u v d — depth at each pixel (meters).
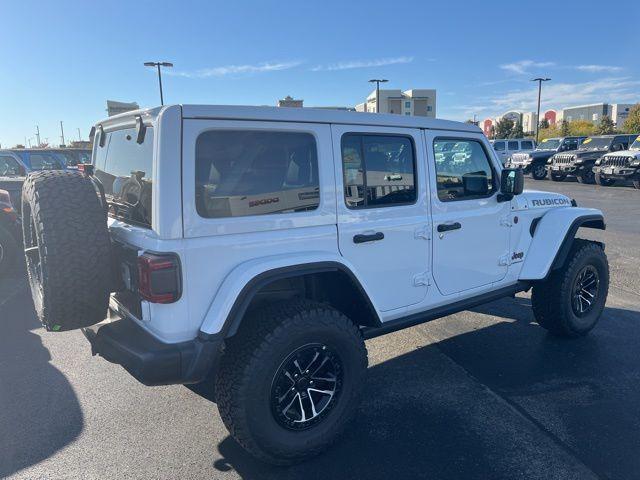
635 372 4.04
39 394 3.80
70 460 2.98
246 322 2.86
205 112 2.62
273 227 2.84
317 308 2.89
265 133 2.82
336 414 3.01
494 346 4.61
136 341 2.67
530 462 2.90
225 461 2.97
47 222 2.65
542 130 72.25
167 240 2.54
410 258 3.52
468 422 3.33
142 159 2.80
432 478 2.78
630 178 18.56
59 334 5.07
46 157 13.25
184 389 3.88
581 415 3.39
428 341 4.75
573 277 4.52
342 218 3.13
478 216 3.94
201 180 2.62
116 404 3.65
